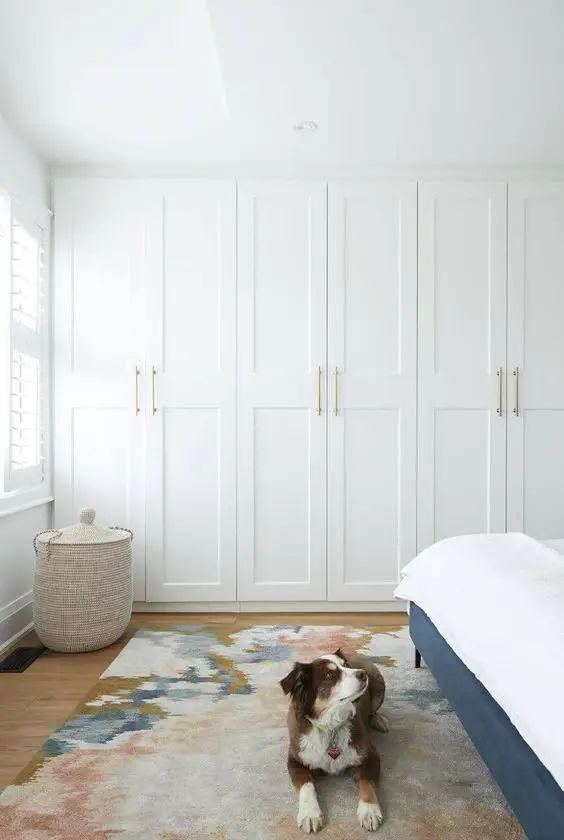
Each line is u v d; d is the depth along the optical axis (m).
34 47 2.65
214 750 2.22
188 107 3.17
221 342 3.85
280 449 3.85
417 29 2.48
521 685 1.54
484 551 2.31
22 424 3.46
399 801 1.93
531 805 1.50
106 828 1.80
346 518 3.86
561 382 3.85
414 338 3.86
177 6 2.37
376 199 3.86
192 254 3.85
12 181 3.37
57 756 2.18
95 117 3.27
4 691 2.73
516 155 3.72
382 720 2.35
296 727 1.98
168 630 3.52
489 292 3.86
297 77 2.84
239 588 3.85
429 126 3.35
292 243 3.86
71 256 3.84
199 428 3.85
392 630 3.51
